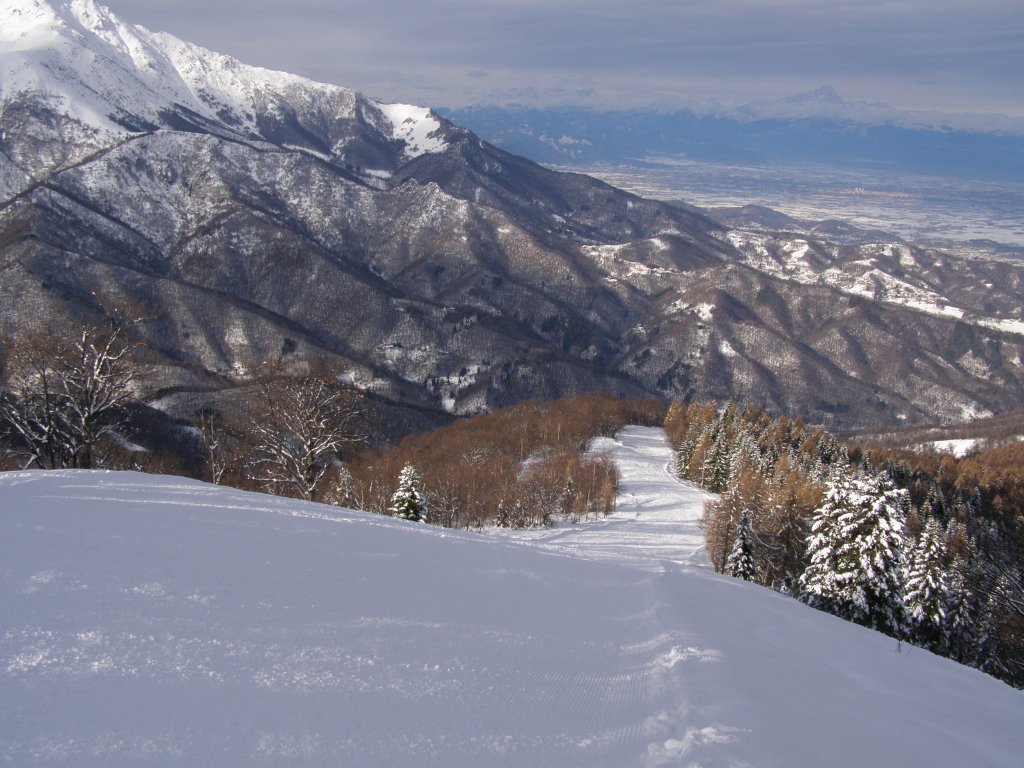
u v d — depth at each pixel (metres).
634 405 131.38
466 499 62.75
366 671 8.30
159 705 6.87
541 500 65.19
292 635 9.14
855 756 7.88
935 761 8.71
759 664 11.58
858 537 32.69
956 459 125.06
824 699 10.52
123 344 27.61
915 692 13.45
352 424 33.44
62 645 7.89
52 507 13.73
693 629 12.96
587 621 12.33
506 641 10.24
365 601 11.09
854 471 77.38
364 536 16.03
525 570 15.89
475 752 6.59
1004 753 10.15
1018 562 34.47
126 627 8.60
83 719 6.45
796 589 39.56
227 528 14.31
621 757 6.77
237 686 7.47
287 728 6.69
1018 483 81.50
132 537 12.40
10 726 6.18
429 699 7.74
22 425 25.67
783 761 6.92
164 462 39.72
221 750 6.17
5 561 10.27
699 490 78.50
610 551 51.12
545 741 7.01
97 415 27.42
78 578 9.98
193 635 8.65
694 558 50.59
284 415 30.86
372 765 6.15
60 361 25.72
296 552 13.35
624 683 9.13
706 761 6.52
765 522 44.50
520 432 94.50
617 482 75.50
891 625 32.41
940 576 33.47
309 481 31.20
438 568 14.28
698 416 95.62
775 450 82.19
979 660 33.56
